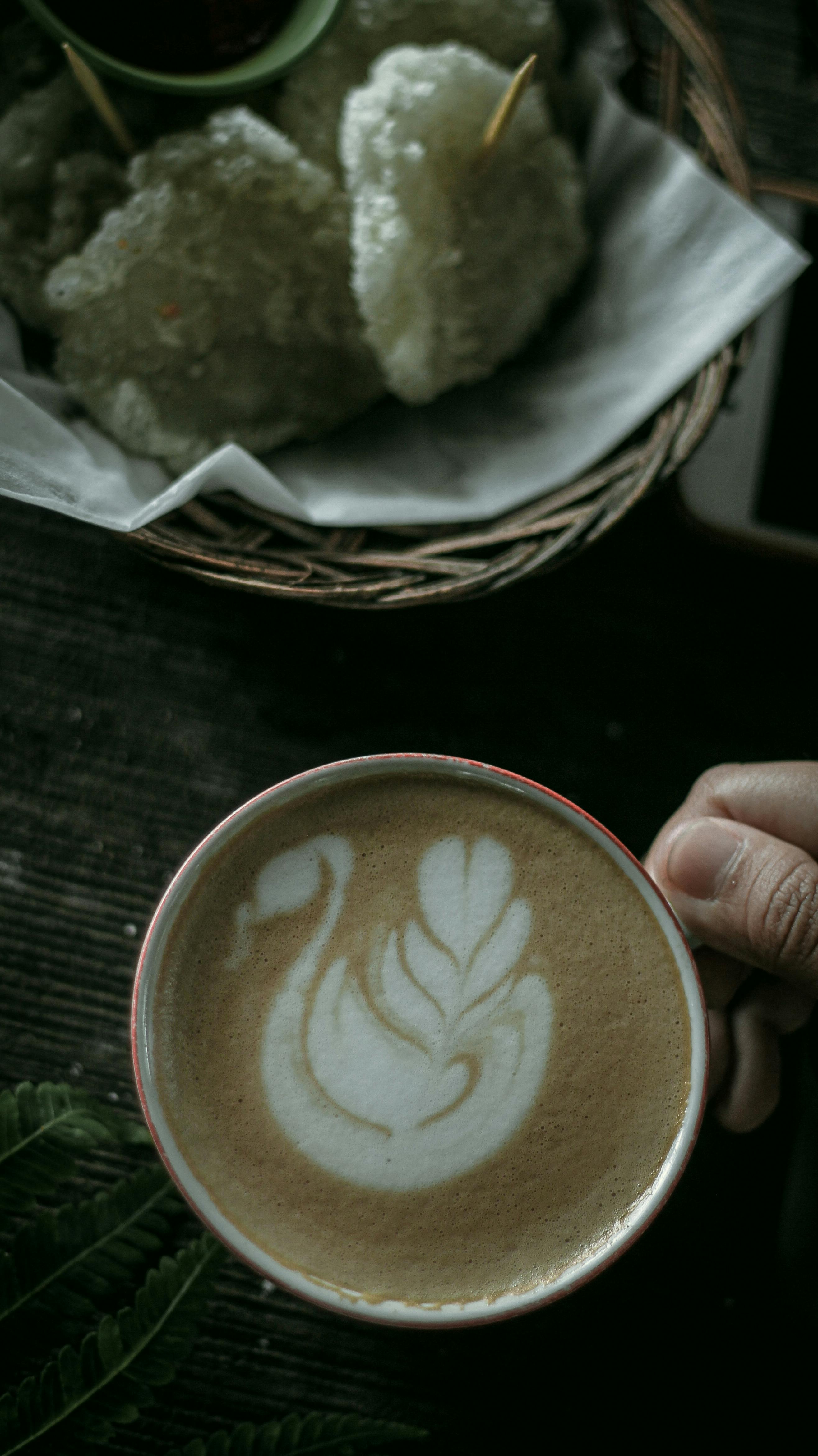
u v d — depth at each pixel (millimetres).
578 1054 380
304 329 425
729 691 470
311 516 412
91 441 415
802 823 415
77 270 412
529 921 383
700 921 404
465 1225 374
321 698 460
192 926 380
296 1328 434
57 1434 396
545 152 429
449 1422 434
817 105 487
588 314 444
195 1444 407
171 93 416
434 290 419
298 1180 374
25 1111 411
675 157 431
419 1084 378
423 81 414
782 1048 460
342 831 385
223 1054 377
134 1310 403
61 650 455
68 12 423
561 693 466
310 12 421
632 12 437
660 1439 439
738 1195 452
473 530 439
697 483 458
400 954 382
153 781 453
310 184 417
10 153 420
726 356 417
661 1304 446
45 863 447
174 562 398
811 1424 442
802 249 460
